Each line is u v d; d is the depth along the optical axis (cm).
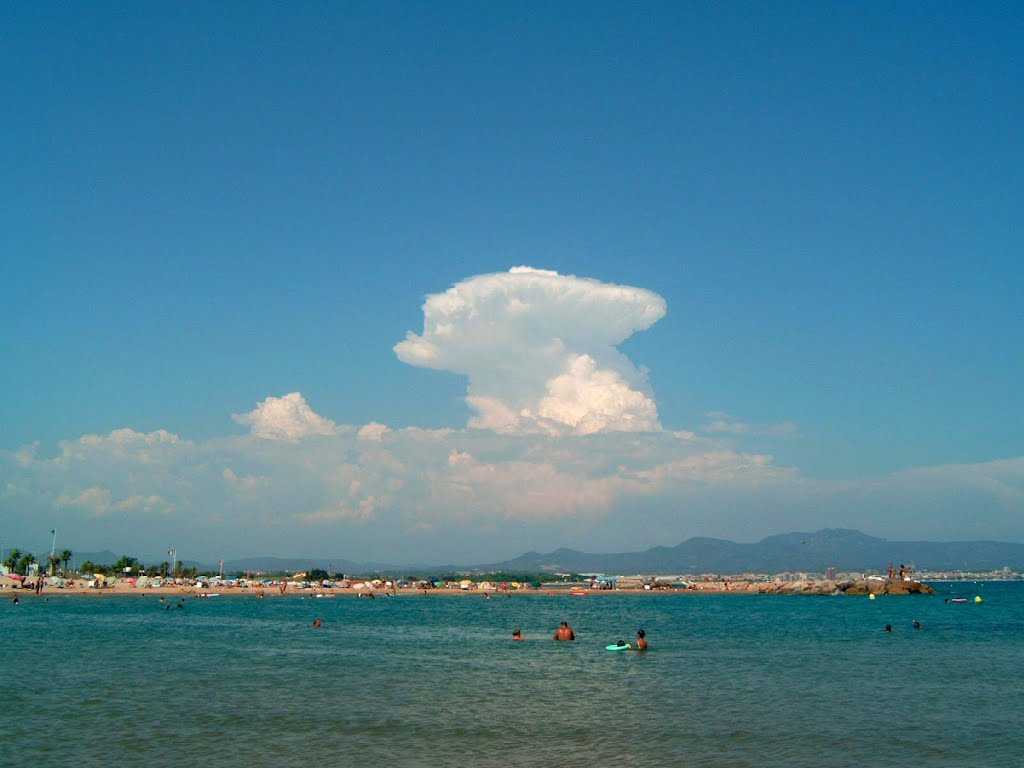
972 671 6694
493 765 3538
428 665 7019
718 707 4916
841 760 3662
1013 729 4309
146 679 5994
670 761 3619
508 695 5344
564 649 8581
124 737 4009
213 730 4181
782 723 4441
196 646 8712
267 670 6594
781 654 8075
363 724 4350
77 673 6297
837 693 5478
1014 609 19050
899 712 4775
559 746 3884
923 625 12988
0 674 6206
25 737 4000
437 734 4125
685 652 8256
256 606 19438
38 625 11688
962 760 3672
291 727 4266
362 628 12050
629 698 5238
